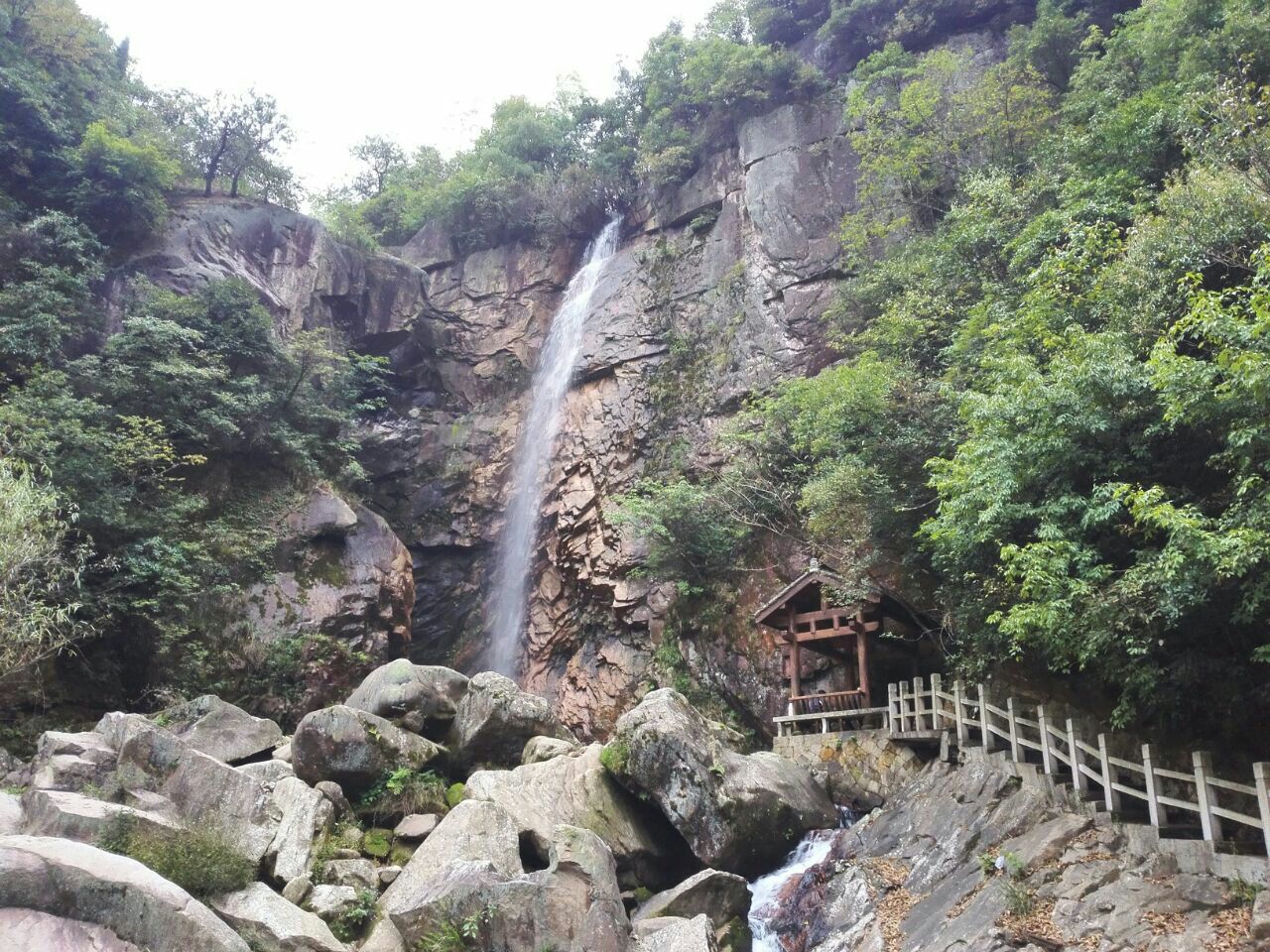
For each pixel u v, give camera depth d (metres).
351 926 10.81
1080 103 20.28
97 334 24.86
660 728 13.79
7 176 26.47
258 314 27.19
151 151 27.55
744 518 23.31
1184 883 9.08
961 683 14.19
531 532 31.91
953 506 12.09
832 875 12.41
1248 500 9.98
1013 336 14.88
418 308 36.09
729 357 28.53
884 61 29.34
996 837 11.30
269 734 15.36
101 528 20.47
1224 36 16.83
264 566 24.05
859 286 23.86
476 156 40.31
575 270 37.47
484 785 13.62
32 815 10.07
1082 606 10.66
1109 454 11.41
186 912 8.22
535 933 9.98
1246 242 12.70
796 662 18.06
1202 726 11.64
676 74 35.06
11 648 14.59
